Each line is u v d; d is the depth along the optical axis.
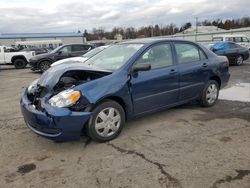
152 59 5.02
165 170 3.50
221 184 3.18
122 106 4.62
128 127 5.05
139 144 4.31
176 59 5.43
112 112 4.42
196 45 5.96
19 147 4.33
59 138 3.98
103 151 4.10
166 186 3.16
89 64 5.20
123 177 3.37
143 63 4.72
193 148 4.12
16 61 19.64
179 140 4.44
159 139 4.50
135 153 4.00
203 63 5.93
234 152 3.97
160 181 3.26
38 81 4.71
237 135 4.61
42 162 3.83
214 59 6.23
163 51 5.25
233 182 3.21
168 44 5.38
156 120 5.42
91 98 4.11
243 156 3.84
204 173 3.41
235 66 15.70
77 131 4.05
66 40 64.69
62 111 3.90
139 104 4.78
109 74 4.47
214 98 6.34
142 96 4.79
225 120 5.39
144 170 3.52
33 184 3.30
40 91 4.38
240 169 3.49
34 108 4.18
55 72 4.52
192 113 5.85
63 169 3.62
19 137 4.74
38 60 15.59
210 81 6.18
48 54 15.74
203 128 4.96
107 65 4.94
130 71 4.63
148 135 4.67
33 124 4.17
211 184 3.18
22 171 3.60
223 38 22.81
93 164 3.72
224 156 3.85
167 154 3.95
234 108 6.23
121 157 3.89
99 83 4.27
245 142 4.32
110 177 3.38
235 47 16.08
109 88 4.30
